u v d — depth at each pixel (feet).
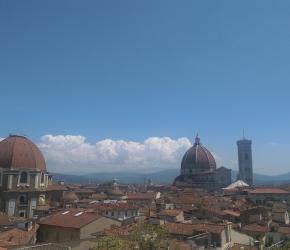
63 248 238.68
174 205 583.17
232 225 387.14
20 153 590.96
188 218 457.68
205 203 603.67
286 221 482.28
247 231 385.09
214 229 304.50
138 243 203.21
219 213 481.05
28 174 585.22
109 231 297.33
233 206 604.49
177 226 310.45
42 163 620.08
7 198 564.30
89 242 255.70
